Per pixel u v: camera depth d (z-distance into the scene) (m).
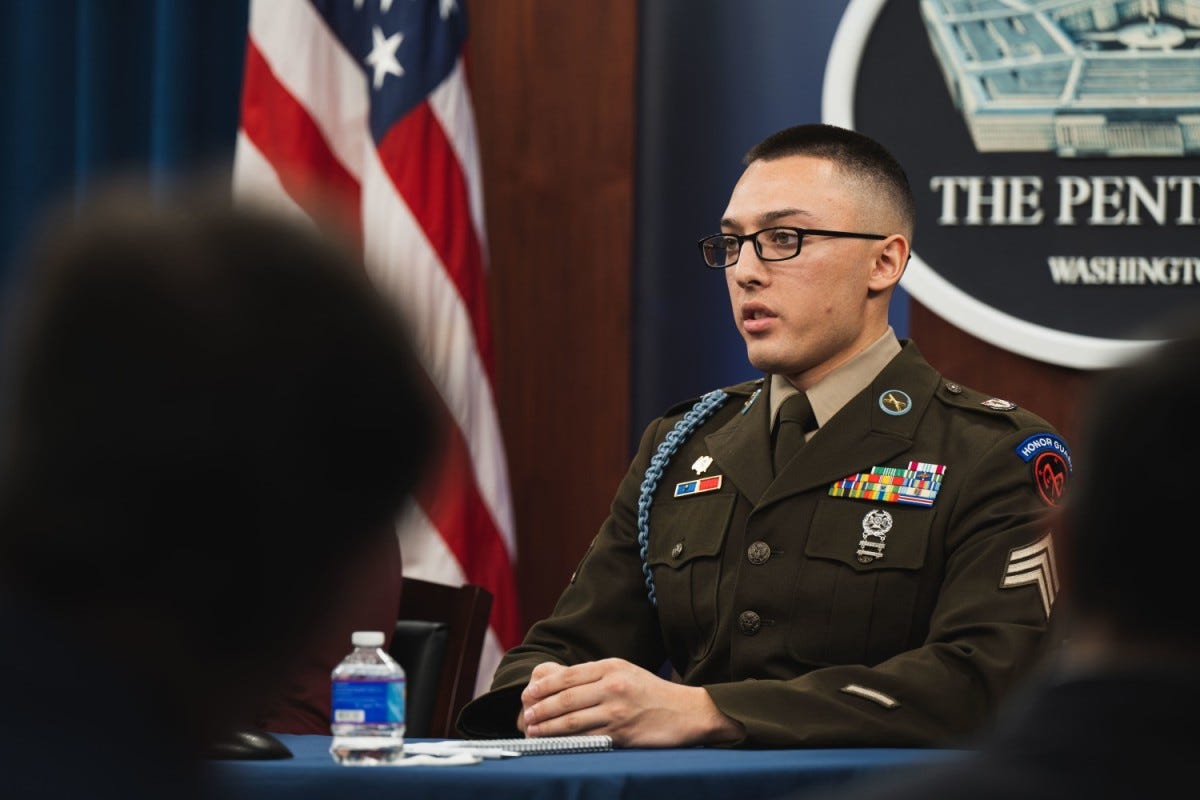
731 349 6.69
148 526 0.91
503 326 6.76
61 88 7.22
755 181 3.93
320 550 0.95
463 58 6.54
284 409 0.92
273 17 6.46
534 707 3.03
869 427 3.76
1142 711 1.03
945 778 1.07
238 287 0.92
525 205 6.79
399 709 2.68
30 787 0.84
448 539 6.04
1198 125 6.36
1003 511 3.52
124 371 0.89
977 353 6.43
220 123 6.96
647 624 3.97
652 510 4.00
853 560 3.59
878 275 3.90
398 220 6.26
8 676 0.86
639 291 6.78
